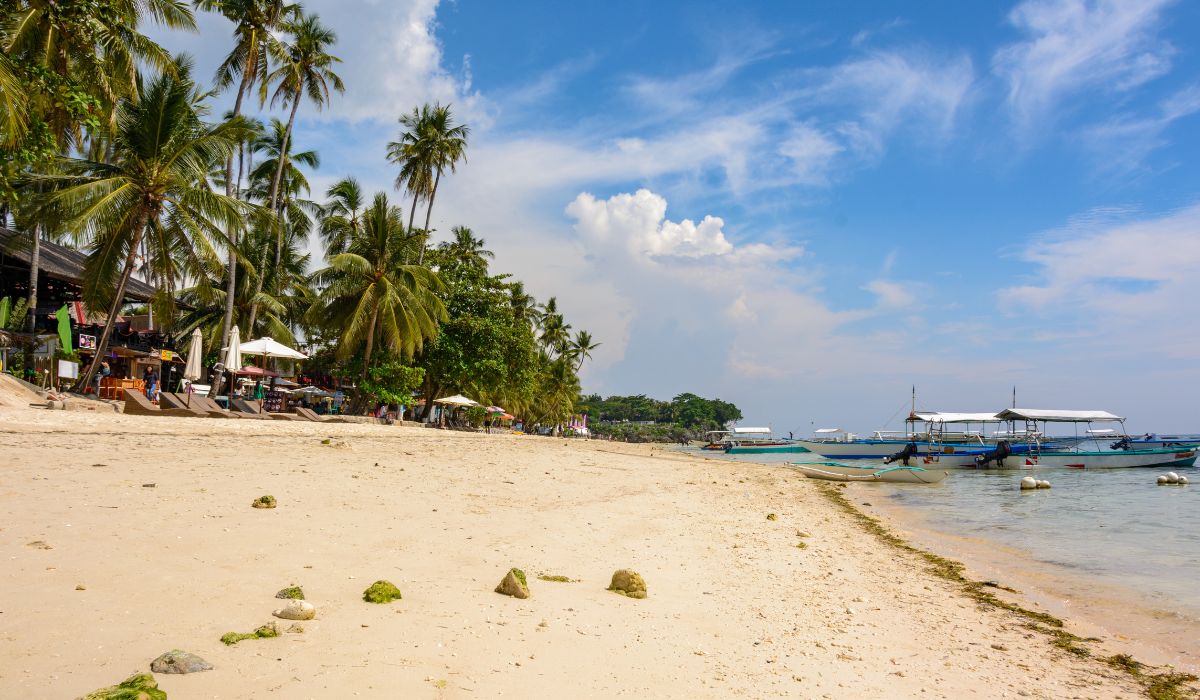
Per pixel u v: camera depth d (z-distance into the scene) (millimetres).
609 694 3949
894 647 6152
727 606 6742
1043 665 6176
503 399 61781
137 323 35250
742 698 4262
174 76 23766
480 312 47406
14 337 26328
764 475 32344
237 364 26891
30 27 16328
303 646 3885
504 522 9391
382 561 6223
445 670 3863
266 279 42250
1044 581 10211
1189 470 44344
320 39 36250
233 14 31438
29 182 23188
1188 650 6957
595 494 14805
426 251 47844
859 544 12797
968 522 17469
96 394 26438
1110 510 20547
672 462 35781
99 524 6105
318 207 45500
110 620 3865
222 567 5266
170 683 3160
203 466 10625
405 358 42125
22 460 9352
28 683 2982
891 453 49438
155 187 24359
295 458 13391
